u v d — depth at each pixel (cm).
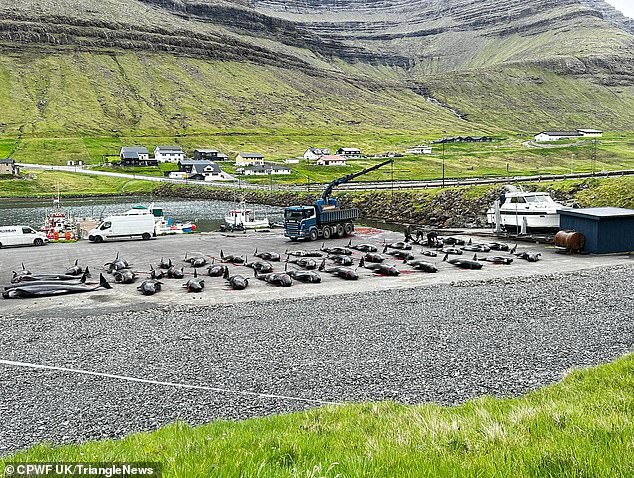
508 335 2419
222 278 3994
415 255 4862
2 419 1591
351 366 2045
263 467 768
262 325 2652
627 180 8044
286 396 1758
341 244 5800
